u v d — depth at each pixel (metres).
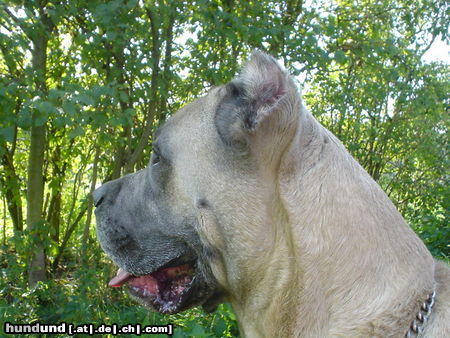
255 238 0.72
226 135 0.73
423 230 2.53
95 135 1.87
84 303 1.54
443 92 2.43
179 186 0.79
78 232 2.25
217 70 1.73
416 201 2.85
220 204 0.74
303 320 0.69
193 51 1.76
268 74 0.70
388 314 0.65
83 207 1.91
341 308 0.67
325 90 2.32
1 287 1.61
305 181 0.70
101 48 1.59
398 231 0.70
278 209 0.71
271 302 0.73
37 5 1.47
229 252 0.75
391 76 2.14
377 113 2.60
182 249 0.83
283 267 0.71
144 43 1.63
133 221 0.87
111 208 0.91
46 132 1.89
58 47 1.76
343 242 0.68
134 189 0.89
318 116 2.33
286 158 0.71
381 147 2.71
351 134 2.58
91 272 1.66
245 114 0.71
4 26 1.44
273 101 0.70
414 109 2.41
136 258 0.87
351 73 2.30
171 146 0.80
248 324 0.77
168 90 1.80
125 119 1.43
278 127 0.70
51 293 1.60
